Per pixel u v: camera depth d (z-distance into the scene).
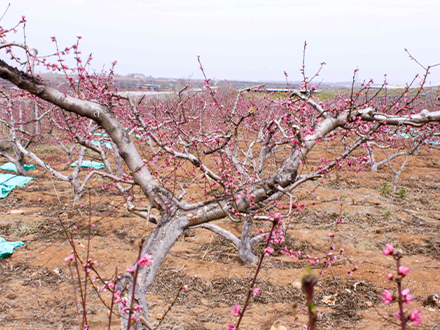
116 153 9.45
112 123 3.62
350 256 6.37
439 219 8.28
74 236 6.98
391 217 8.30
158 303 4.94
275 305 4.93
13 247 6.37
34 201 8.94
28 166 11.95
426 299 4.88
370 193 10.02
